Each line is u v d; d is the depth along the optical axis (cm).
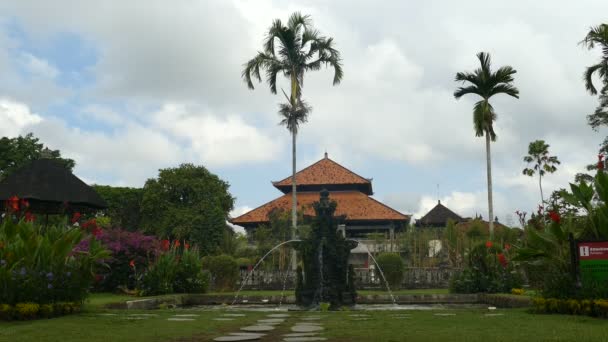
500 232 2931
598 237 995
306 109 3509
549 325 781
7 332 747
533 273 1750
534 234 1062
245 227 5562
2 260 940
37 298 968
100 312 1130
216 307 1642
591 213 1019
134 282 1942
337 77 3566
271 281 2572
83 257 1147
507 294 1638
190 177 5231
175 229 4872
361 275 2475
